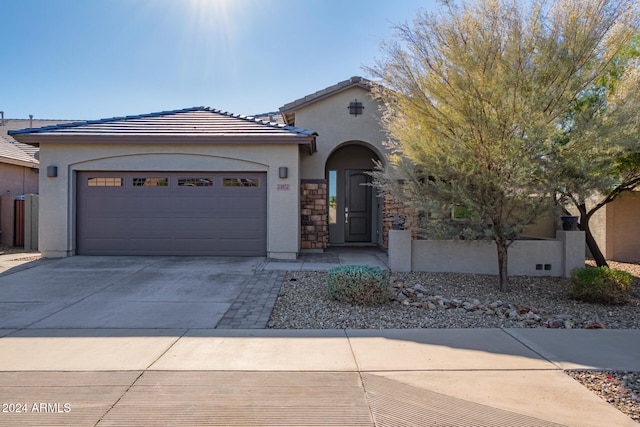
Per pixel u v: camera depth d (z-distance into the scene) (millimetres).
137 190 11562
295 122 13406
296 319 6316
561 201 7926
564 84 7277
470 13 7375
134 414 3479
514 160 7137
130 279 8766
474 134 7508
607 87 8383
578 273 7785
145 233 11570
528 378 4223
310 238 12984
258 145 11398
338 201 15125
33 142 11289
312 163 13258
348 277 7117
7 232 14938
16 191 17875
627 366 4535
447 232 8320
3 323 6027
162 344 5184
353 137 13336
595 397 3814
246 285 8297
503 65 7191
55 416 3443
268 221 11430
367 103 13367
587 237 10367
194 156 11477
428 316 6520
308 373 4320
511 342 5312
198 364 4543
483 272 9953
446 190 7824
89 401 3699
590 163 7148
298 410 3559
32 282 8516
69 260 10852
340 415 3484
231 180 11641
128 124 12203
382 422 3385
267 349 5023
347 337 5500
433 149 7926
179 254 11570
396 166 8656
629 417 3467
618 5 7027
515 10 7133
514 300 7707
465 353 4914
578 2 7172
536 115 7098
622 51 8102
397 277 9273
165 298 7383
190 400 3721
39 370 4367
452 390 3953
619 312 6961
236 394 3838
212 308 6801
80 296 7500
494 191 7680
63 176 11375
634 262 11898
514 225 7867
